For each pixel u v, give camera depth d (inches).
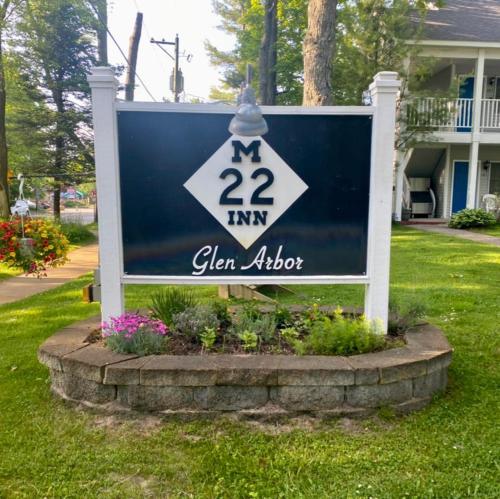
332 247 113.4
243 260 113.3
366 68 435.2
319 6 238.8
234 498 72.2
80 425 93.3
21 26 502.3
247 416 93.7
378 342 106.3
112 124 107.3
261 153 110.3
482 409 99.0
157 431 90.9
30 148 660.1
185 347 108.3
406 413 96.3
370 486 74.1
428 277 242.4
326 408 94.1
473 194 527.5
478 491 73.0
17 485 75.9
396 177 526.0
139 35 450.6
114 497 72.7
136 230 111.4
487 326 156.9
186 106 108.0
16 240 177.0
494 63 544.7
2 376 120.8
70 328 121.7
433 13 569.9
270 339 113.1
